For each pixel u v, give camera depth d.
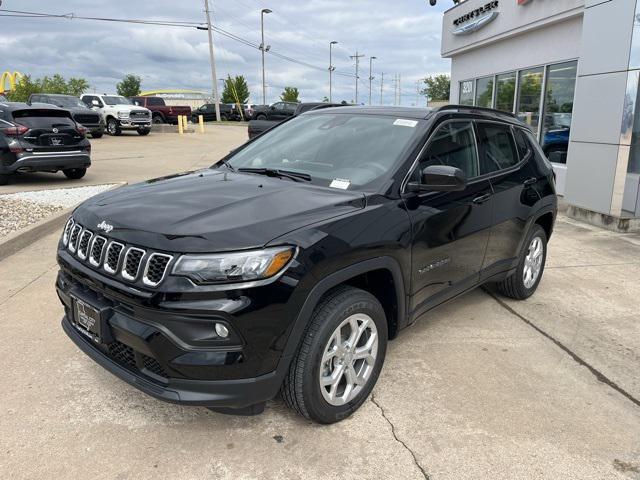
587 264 6.28
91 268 2.78
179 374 2.49
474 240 3.92
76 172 12.05
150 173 13.66
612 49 7.89
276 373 2.59
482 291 5.25
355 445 2.83
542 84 10.86
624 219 7.91
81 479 2.53
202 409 3.12
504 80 12.43
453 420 3.08
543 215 5.02
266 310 2.47
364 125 3.85
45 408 3.07
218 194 3.08
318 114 4.32
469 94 14.29
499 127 4.50
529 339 4.20
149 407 3.12
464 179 3.17
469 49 13.62
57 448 2.74
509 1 11.38
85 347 2.95
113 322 2.63
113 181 11.88
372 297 3.03
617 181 7.90
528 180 4.65
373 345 3.12
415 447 2.83
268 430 2.93
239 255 2.45
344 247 2.75
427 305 3.58
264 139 4.32
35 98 23.27
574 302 5.02
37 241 6.60
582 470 2.70
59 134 10.83
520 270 4.78
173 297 2.41
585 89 8.49
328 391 2.92
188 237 2.49
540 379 3.59
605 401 3.35
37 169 10.66
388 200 3.17
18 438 2.80
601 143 8.18
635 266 6.23
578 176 8.73
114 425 2.94
